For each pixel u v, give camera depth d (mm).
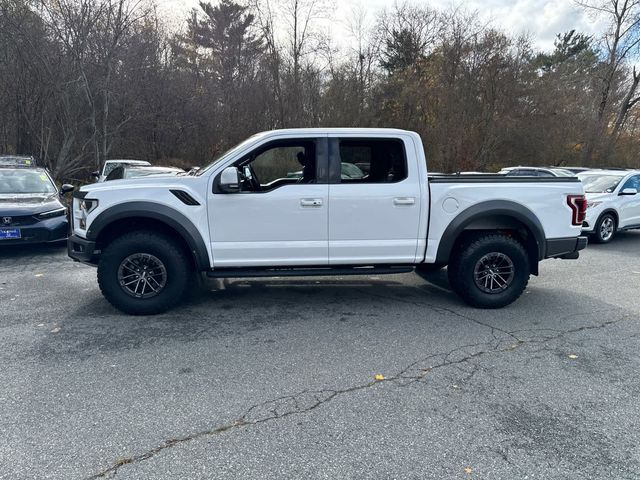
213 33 24328
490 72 21766
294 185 4492
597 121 24531
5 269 6559
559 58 32406
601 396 3059
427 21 25484
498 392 3096
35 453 2393
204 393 3049
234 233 4469
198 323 4395
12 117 15711
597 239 9539
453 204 4680
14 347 3771
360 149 4770
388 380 3256
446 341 3994
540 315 4738
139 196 4336
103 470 2268
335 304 5055
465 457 2396
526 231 4934
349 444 2498
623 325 4449
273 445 2486
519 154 23062
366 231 4602
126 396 3000
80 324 4332
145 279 4531
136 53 16953
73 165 16469
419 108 24125
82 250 4449
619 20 25359
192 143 21172
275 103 22891
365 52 25250
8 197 7629
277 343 3914
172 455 2393
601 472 2289
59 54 14609
